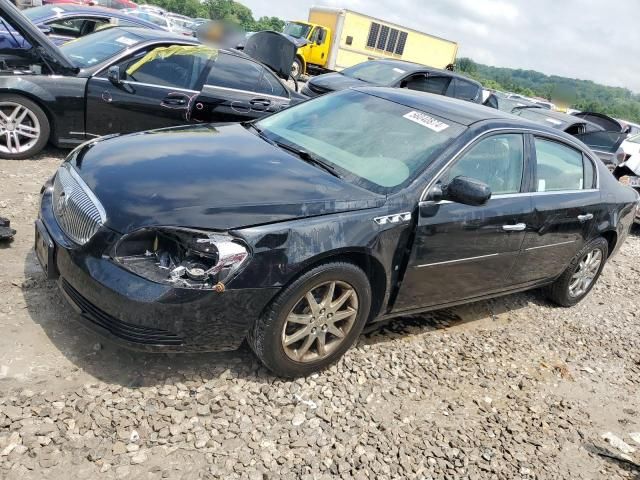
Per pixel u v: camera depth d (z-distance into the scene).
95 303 2.84
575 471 3.26
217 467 2.65
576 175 4.88
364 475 2.83
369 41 24.31
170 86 6.57
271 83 7.39
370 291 3.44
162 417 2.84
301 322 3.19
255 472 2.67
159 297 2.72
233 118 7.00
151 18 24.91
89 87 6.12
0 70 5.91
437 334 4.39
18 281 3.67
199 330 2.87
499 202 4.01
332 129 4.14
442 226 3.62
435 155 3.71
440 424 3.36
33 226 4.55
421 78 11.35
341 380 3.47
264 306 2.99
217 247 2.80
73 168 3.39
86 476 2.44
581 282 5.45
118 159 3.37
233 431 2.87
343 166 3.71
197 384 3.11
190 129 4.21
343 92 4.71
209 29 8.39
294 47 9.40
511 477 3.09
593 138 9.84
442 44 26.86
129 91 6.32
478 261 4.03
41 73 5.97
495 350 4.38
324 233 3.07
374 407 3.34
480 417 3.52
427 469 2.99
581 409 3.89
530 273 4.70
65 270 2.98
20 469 2.39
